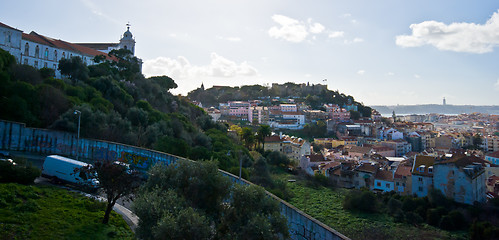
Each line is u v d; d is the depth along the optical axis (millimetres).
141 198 19438
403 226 56500
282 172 96375
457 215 56156
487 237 49531
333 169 89562
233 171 52875
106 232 23875
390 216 60688
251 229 17609
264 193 20688
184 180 21562
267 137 129000
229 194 21594
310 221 23984
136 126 65812
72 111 53469
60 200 28203
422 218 58938
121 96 77938
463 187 61438
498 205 57562
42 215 24125
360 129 192750
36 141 46938
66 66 78375
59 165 33906
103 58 100312
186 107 114938
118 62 104875
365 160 98250
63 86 63781
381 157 108625
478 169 65812
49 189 30719
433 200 62656
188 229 16562
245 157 74375
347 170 83625
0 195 25328
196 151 60750
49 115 53531
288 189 74188
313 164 100750
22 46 78125
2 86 52031
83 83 72250
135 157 44781
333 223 56250
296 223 25562
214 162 22641
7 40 73625
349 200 64625
